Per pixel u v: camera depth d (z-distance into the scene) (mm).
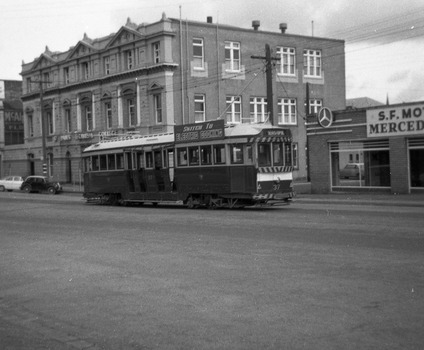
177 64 48938
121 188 30875
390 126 31688
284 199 24688
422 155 30781
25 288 9742
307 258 11219
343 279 9141
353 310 7273
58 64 62312
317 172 35656
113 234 16906
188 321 7172
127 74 52125
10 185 55688
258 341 6223
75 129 60344
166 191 27891
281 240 13945
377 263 10328
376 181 32875
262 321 6980
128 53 53031
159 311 7742
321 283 8922
